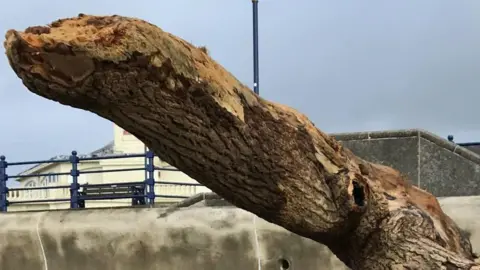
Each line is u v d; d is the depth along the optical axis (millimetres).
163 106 2707
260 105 3199
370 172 3746
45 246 7949
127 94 2586
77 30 2484
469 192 7660
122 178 24953
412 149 7867
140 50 2506
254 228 6965
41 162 10805
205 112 2852
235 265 7059
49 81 2426
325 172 3434
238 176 3164
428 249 3648
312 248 6734
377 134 7965
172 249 7328
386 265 3705
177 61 2664
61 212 7973
